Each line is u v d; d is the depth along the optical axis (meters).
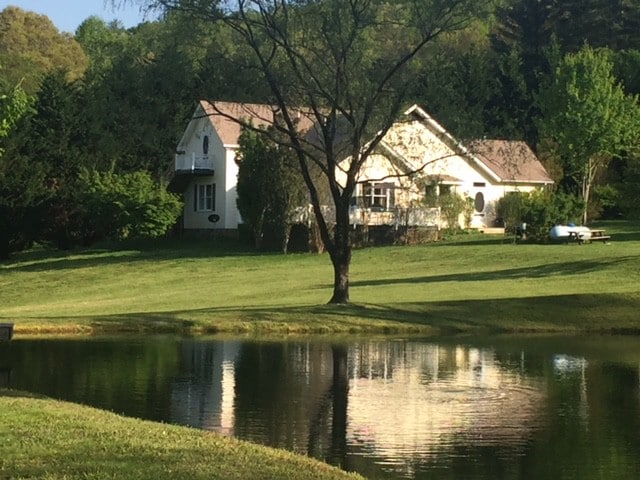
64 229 59.44
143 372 20.56
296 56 29.05
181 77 31.23
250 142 51.28
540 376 20.41
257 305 33.81
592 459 12.96
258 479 9.96
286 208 51.00
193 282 43.59
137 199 56.22
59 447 11.08
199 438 12.14
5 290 45.91
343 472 11.01
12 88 37.97
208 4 28.23
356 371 20.98
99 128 53.03
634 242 48.75
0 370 20.64
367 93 29.53
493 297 33.88
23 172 57.41
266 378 19.91
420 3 28.41
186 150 61.19
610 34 84.62
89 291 43.47
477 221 60.03
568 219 51.22
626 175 44.22
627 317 30.88
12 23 97.19
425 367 21.77
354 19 28.58
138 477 9.80
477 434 14.47
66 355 23.28
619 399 17.55
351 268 44.72
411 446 13.65
